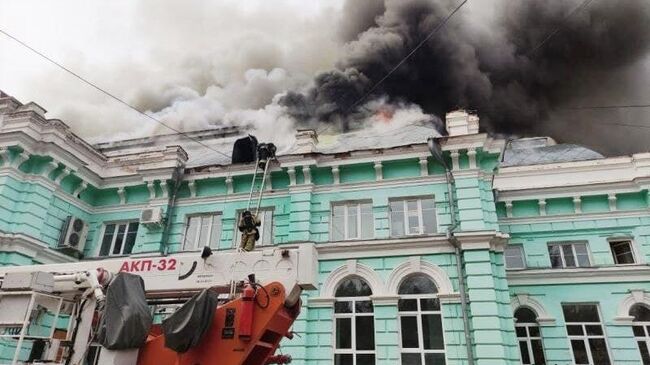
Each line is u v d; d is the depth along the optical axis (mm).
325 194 15562
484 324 12188
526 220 18109
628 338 15359
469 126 15414
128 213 17344
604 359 15508
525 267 17500
